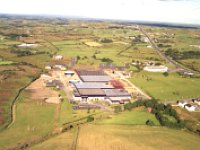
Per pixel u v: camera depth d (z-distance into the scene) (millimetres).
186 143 132750
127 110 176625
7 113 163500
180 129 149500
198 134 144375
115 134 137250
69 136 133625
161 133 142125
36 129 143375
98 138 131750
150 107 178875
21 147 122938
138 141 131125
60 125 149375
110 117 162125
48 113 166500
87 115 166250
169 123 151500
